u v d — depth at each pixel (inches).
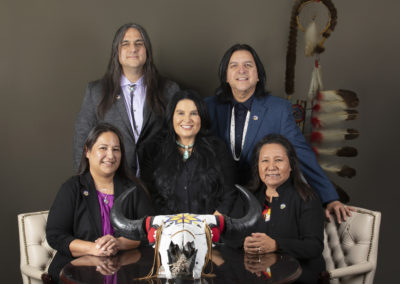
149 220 89.4
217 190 120.3
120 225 90.0
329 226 131.0
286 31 158.9
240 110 135.9
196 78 158.6
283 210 114.9
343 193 148.9
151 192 123.3
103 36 154.4
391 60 158.9
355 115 147.6
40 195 156.6
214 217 90.1
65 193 112.3
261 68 133.4
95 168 112.3
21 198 156.0
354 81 159.9
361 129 160.6
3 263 156.3
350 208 130.3
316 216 113.3
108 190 115.1
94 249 101.7
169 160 120.6
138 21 154.9
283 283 84.8
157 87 139.3
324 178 131.4
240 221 90.3
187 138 121.4
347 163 160.1
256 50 159.0
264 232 115.4
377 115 160.2
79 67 154.7
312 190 117.9
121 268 92.3
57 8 152.4
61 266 106.7
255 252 103.0
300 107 152.0
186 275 85.7
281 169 114.3
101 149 111.1
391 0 157.8
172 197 120.0
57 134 156.0
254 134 132.8
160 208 121.1
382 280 162.9
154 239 87.7
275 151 115.0
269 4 157.8
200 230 87.3
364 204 161.5
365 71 159.5
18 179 155.6
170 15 155.8
